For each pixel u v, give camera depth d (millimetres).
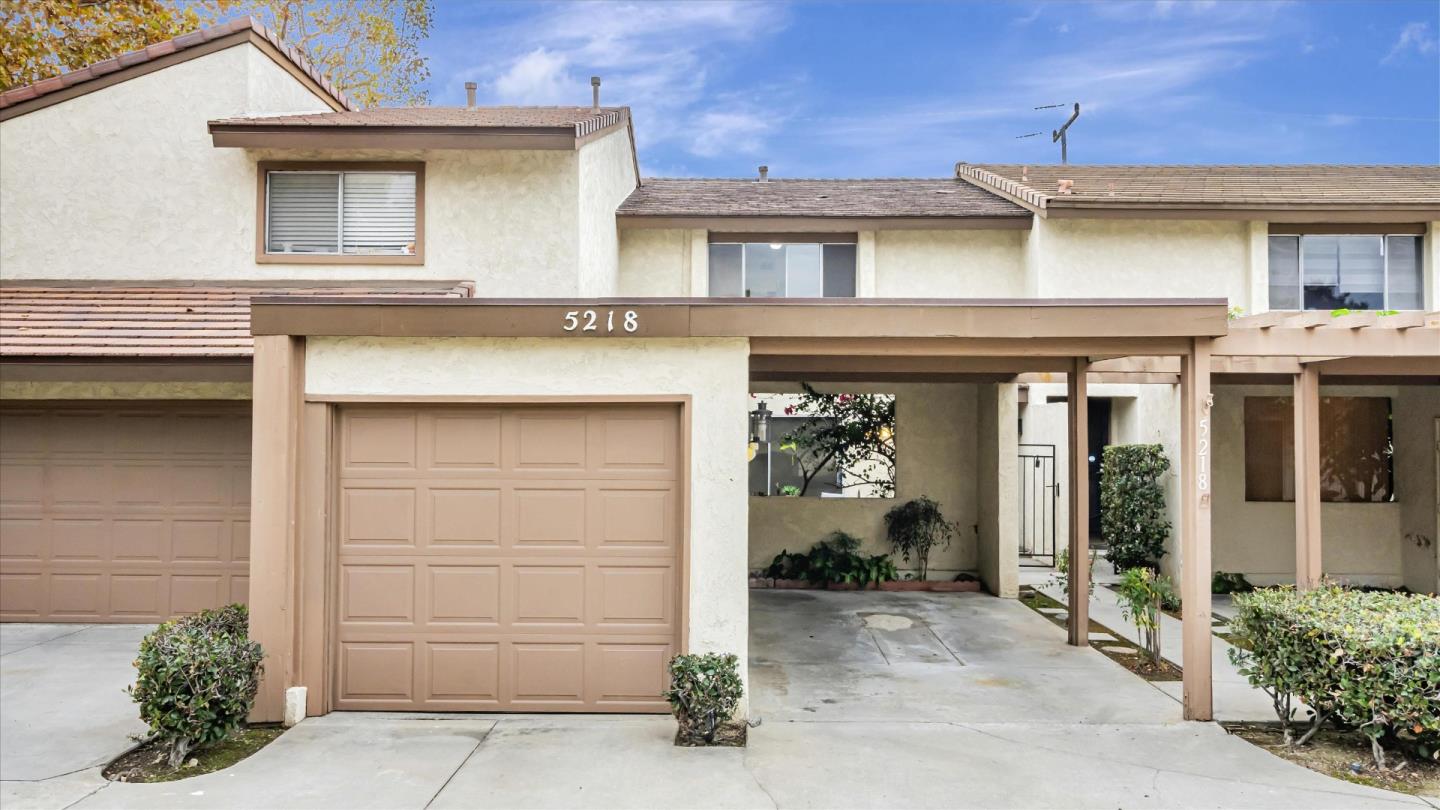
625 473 7238
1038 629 10938
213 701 6133
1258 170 15531
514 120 11781
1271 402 13555
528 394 7113
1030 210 13023
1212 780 5887
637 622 7207
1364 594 6871
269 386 7000
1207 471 7137
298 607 7027
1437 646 5844
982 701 7797
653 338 7078
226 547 10398
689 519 7020
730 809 5398
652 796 5578
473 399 7117
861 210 13391
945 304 6918
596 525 7230
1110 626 11094
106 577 10406
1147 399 13836
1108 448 14711
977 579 13984
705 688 6457
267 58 11734
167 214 11125
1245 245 12828
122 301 10453
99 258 11109
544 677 7195
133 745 6410
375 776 5875
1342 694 6031
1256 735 6805
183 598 10367
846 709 7551
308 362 7141
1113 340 7176
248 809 5375
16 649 9172
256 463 6973
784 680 8523
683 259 13617
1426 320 7336
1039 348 7207
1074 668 9016
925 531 13984
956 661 9312
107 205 11117
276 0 19781
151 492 10445
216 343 9375
